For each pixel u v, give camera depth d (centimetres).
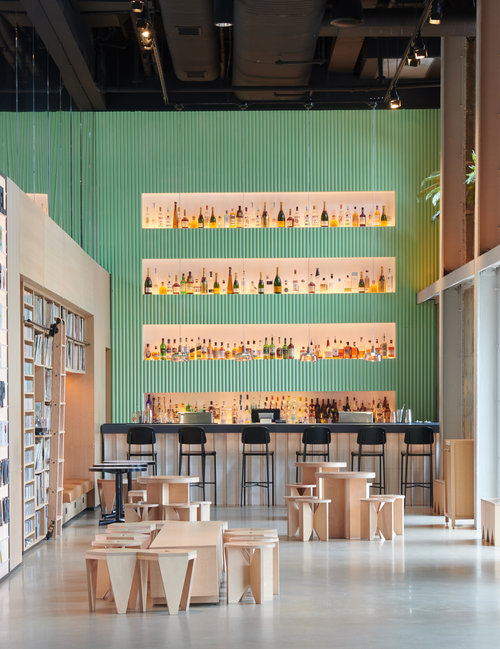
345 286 1388
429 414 1360
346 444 1229
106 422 1368
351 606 597
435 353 1362
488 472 971
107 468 1020
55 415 947
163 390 1370
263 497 1234
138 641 506
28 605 615
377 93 1362
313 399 1392
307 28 1012
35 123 964
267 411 1269
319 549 864
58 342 959
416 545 880
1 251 713
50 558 811
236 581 620
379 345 1380
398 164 1377
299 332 1387
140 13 942
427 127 1377
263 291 1380
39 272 870
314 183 1377
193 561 599
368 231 1375
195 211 1393
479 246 960
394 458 1232
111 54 1335
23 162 899
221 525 732
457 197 1204
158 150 1377
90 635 523
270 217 1396
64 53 1123
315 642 499
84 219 1268
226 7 971
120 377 1369
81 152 1261
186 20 1016
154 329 1394
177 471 1232
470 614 568
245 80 1226
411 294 1371
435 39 1266
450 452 1013
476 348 967
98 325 1267
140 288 1370
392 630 527
